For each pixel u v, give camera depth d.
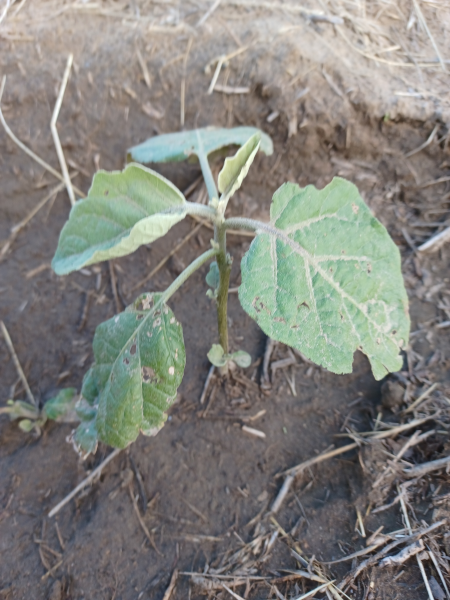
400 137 0.37
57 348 0.36
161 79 0.40
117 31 0.42
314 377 0.33
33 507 0.30
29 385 0.35
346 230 0.22
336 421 0.31
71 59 0.41
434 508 0.26
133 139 0.40
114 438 0.24
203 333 0.35
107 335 0.25
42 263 0.40
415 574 0.25
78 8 0.44
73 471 0.31
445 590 0.24
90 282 0.39
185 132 0.34
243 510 0.29
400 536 0.26
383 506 0.27
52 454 0.32
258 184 0.39
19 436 0.33
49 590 0.27
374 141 0.38
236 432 0.31
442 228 0.36
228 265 0.25
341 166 0.38
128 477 0.30
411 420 0.29
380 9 0.43
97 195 0.22
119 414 0.24
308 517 0.28
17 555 0.29
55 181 0.41
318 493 0.29
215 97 0.39
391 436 0.29
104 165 0.40
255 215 0.38
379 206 0.37
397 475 0.28
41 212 0.41
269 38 0.39
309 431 0.31
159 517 0.29
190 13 0.42
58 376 0.35
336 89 0.38
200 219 0.39
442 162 0.37
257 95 0.39
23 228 0.40
